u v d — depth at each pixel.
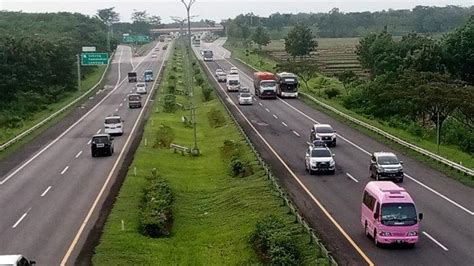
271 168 49.12
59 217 35.97
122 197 40.00
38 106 93.75
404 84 75.31
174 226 36.41
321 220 34.53
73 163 52.22
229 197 41.56
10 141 61.72
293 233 31.52
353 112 83.12
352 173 47.16
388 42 110.88
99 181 45.00
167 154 57.09
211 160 55.75
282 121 75.12
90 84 128.50
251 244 31.03
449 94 63.28
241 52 198.50
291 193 41.00
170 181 46.09
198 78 125.12
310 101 94.06
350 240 30.83
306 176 46.25
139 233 33.50
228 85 109.00
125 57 196.62
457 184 43.31
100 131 70.19
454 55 88.06
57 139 65.38
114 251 29.88
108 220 34.94
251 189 42.06
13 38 109.62
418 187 42.38
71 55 124.88
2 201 40.34
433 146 60.97
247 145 58.88
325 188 42.38
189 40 139.00
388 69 101.06
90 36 180.12
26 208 38.34
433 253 28.64
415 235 29.36
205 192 44.34
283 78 98.69
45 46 113.12
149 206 37.31
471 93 63.72
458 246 29.66
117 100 102.94
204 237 34.22
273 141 61.66
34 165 51.97
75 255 29.14
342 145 59.28
